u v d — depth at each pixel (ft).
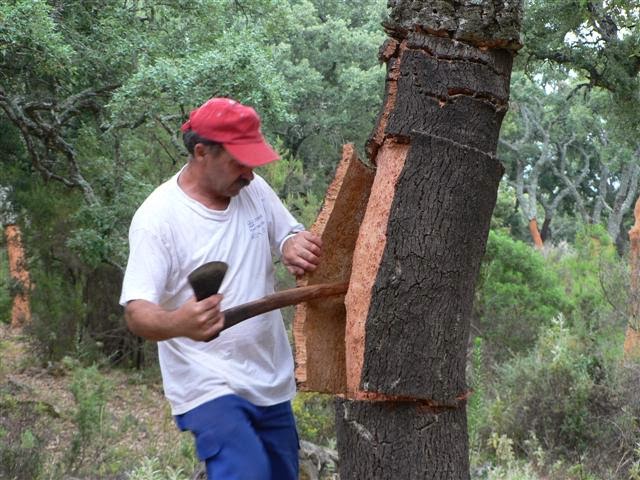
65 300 50.90
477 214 10.28
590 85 40.11
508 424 29.55
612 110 40.63
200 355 9.89
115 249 39.09
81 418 30.42
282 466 10.44
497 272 42.47
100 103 39.29
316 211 45.98
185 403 9.91
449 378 10.16
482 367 34.01
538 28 37.42
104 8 38.47
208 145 9.67
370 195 10.48
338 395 10.65
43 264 50.67
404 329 10.02
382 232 10.18
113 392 43.96
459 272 10.18
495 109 10.46
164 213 9.71
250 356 10.03
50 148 39.75
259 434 10.25
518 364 32.48
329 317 10.71
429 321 10.04
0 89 35.81
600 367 31.42
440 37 10.41
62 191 46.01
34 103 37.50
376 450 10.30
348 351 10.36
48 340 50.03
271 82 34.71
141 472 23.06
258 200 10.52
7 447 26.13
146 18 39.81
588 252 59.57
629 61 37.70
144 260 9.55
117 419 37.47
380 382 10.05
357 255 10.34
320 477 19.84
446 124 10.26
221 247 9.86
